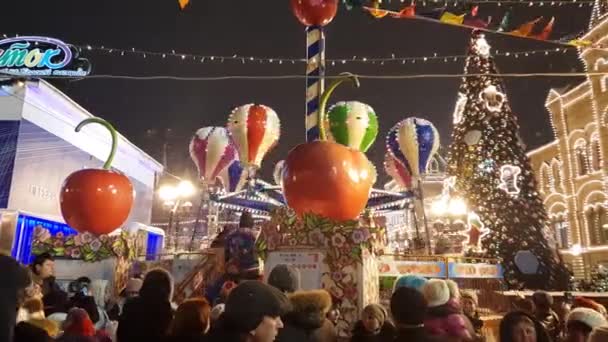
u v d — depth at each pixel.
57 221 14.18
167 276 3.79
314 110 7.79
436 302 3.96
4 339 2.71
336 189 5.86
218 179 15.05
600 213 28.86
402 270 9.21
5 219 12.26
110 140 17.83
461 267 10.00
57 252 8.13
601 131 28.23
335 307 6.12
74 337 3.67
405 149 12.45
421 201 12.91
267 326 2.73
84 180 7.07
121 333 3.55
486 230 16.77
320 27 7.97
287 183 6.08
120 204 7.19
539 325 3.46
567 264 27.36
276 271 4.13
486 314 9.98
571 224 31.20
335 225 6.27
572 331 3.83
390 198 14.00
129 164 19.64
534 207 17.17
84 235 8.21
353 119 10.02
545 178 34.75
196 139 13.26
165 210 26.06
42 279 5.90
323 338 3.63
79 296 5.44
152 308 3.58
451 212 16.48
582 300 5.92
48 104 14.12
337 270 6.23
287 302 2.91
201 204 14.25
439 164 30.81
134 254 8.97
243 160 11.34
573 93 31.39
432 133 12.47
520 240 16.73
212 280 8.83
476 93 18.14
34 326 3.08
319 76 7.85
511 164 17.45
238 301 2.73
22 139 13.11
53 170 14.48
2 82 13.10
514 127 18.00
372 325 4.29
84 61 13.32
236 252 8.95
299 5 7.86
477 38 18.52
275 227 6.59
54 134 14.51
